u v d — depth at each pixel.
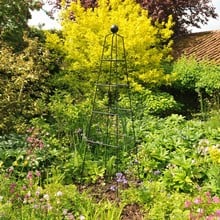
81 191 6.49
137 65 12.25
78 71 12.03
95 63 11.80
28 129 8.20
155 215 5.51
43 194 5.86
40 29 13.42
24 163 6.58
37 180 6.22
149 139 7.88
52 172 6.66
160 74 12.56
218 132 7.97
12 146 7.40
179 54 15.85
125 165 7.18
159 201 5.75
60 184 6.12
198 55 15.46
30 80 9.30
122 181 6.30
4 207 5.26
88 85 11.77
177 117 9.08
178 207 5.57
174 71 13.55
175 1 17.45
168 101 11.71
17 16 12.43
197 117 11.58
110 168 6.98
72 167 6.90
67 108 8.91
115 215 5.48
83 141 7.54
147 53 12.17
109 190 6.48
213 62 13.92
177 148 7.34
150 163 6.86
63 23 12.62
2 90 8.75
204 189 6.07
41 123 8.42
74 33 12.09
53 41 12.03
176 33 18.00
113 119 8.71
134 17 12.65
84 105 9.14
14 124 8.42
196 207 5.39
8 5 12.24
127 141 7.73
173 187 6.27
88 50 11.99
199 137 7.75
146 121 8.98
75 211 5.62
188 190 6.19
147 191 6.02
